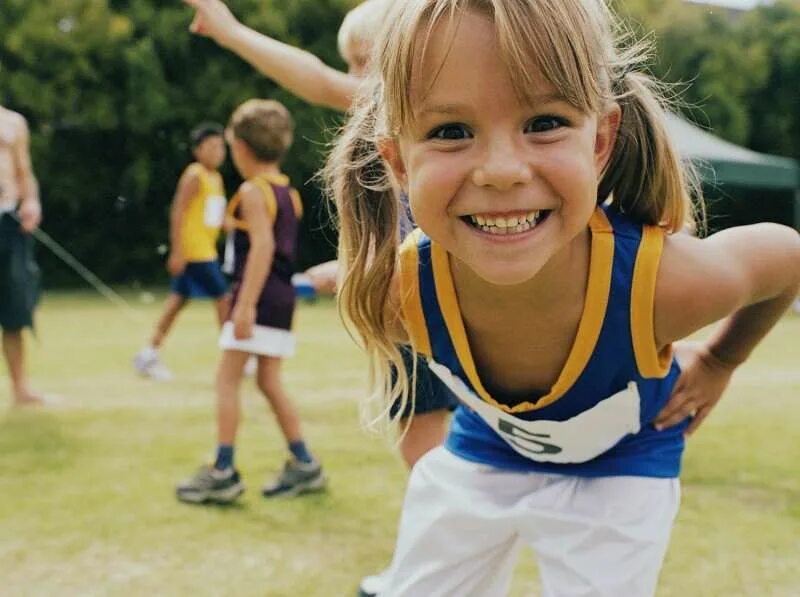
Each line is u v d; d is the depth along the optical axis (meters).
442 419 2.39
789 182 12.10
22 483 3.36
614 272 1.42
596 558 1.54
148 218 15.34
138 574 2.48
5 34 14.38
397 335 1.67
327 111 15.03
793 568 2.49
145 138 15.13
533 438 1.59
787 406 4.78
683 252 1.46
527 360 1.52
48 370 5.96
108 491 3.25
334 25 15.53
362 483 3.35
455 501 1.67
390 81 1.21
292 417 3.24
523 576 2.47
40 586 2.40
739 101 17.64
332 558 2.61
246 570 2.51
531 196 1.17
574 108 1.17
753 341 1.72
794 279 1.59
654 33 1.72
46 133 14.91
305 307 11.05
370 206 1.60
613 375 1.49
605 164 1.39
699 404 1.74
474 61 1.13
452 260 1.48
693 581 2.40
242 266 3.30
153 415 4.57
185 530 2.84
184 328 8.51
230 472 3.13
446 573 1.69
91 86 14.80
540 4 1.14
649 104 1.48
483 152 1.16
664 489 1.63
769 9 18.05
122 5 15.18
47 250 14.86
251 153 3.41
